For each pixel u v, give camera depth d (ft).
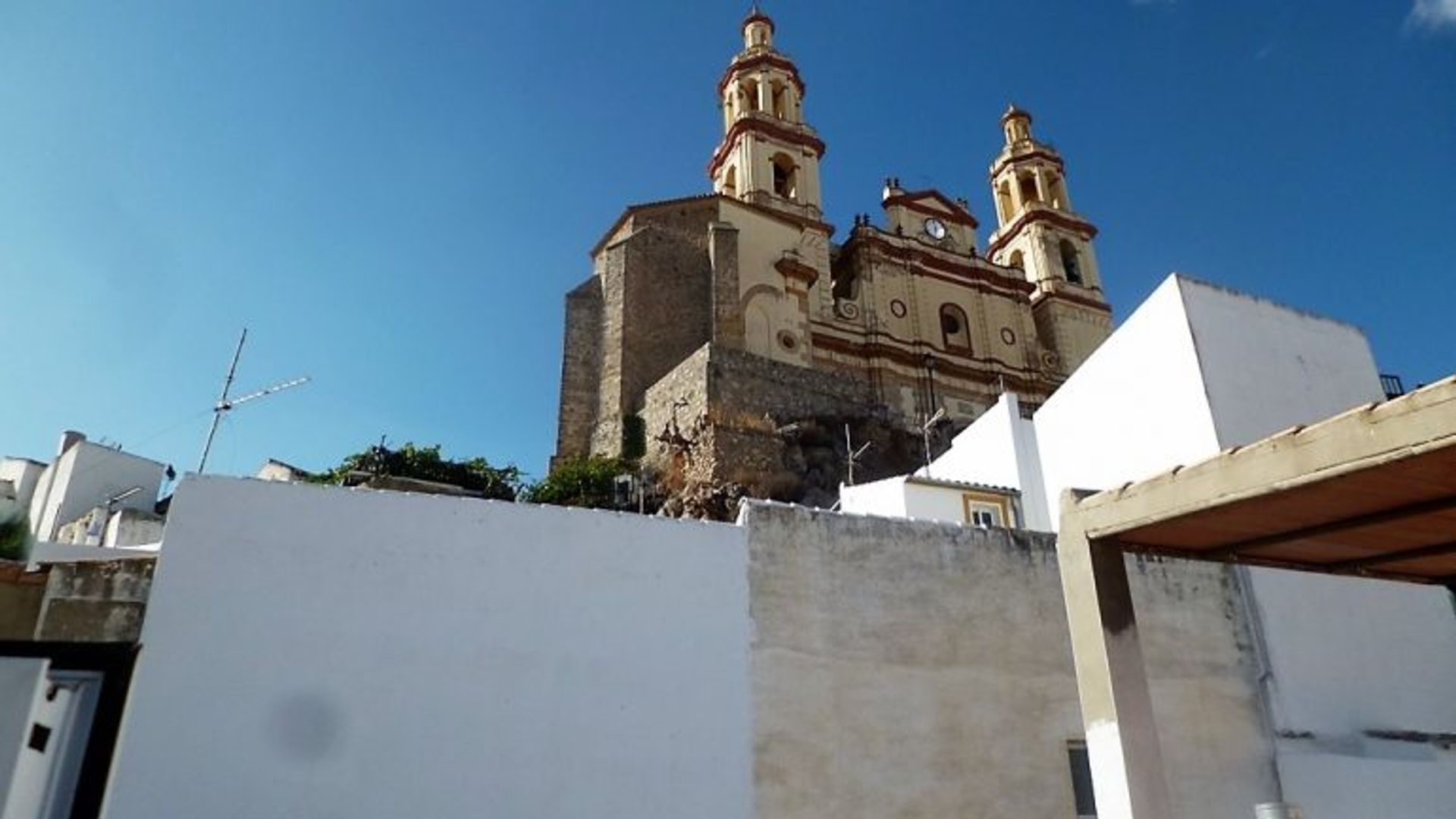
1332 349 44.14
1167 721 33.01
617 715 26.35
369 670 24.44
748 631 29.01
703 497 94.68
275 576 24.50
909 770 29.19
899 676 30.35
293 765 22.97
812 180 154.51
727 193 158.51
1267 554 26.08
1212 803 32.24
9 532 49.06
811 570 30.71
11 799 21.90
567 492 101.35
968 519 54.19
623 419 115.03
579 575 27.48
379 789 23.44
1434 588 38.65
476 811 24.04
